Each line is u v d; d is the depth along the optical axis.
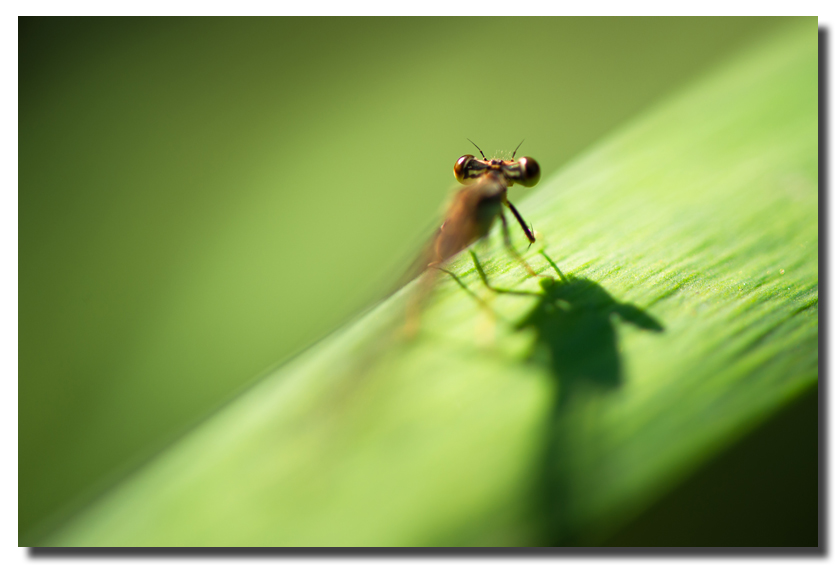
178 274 0.12
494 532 0.09
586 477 0.09
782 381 0.10
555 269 0.11
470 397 0.10
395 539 0.09
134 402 0.12
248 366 0.12
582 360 0.10
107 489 0.10
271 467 0.10
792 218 0.11
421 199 0.12
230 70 0.16
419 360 0.10
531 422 0.10
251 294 0.12
